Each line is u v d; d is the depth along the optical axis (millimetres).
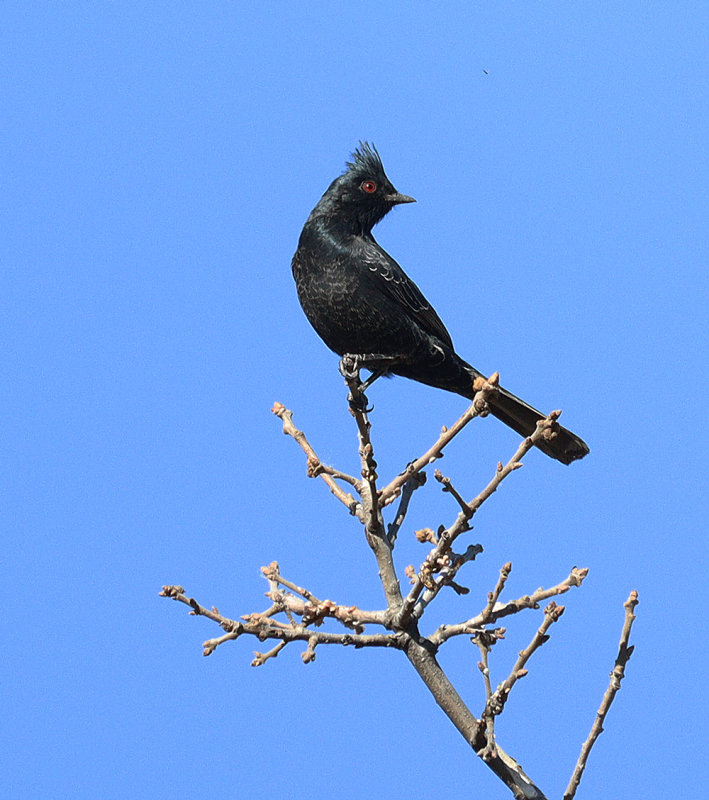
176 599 8453
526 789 8344
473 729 8469
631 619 8055
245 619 8750
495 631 8773
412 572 9648
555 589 8547
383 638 9031
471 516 8625
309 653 8672
